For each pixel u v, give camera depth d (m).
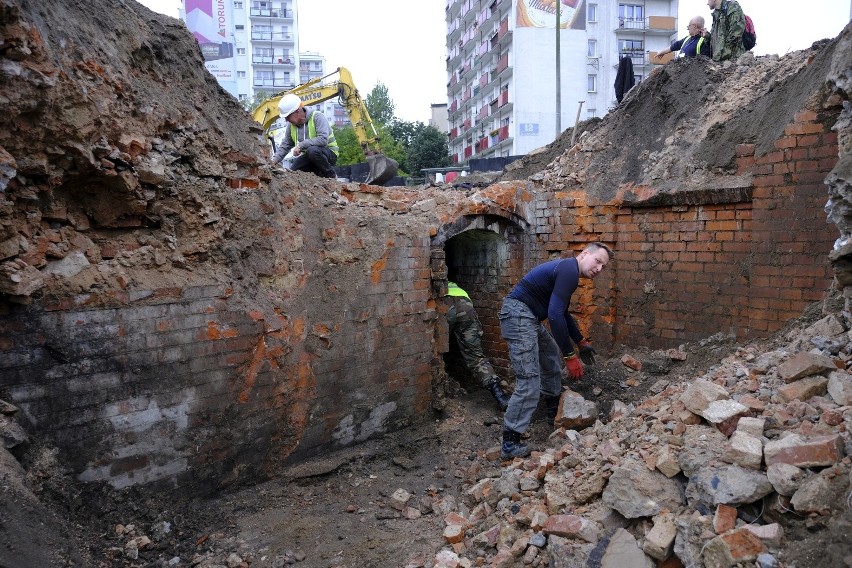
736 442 2.71
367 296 5.04
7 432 2.94
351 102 11.10
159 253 3.74
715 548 2.34
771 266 4.94
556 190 6.66
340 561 3.41
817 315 4.33
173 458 3.72
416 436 5.34
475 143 39.31
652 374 5.56
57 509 3.15
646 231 5.90
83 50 3.27
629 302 6.09
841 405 2.89
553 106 31.05
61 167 3.21
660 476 2.92
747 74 6.14
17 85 2.84
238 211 4.20
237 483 4.15
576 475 3.36
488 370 6.06
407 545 3.54
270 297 4.35
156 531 3.51
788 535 2.34
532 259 6.60
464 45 40.59
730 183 5.18
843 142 3.78
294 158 6.79
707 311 5.46
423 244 5.48
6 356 3.03
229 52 32.84
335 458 4.76
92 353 3.33
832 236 4.55
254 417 4.18
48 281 3.17
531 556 2.92
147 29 4.03
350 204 5.37
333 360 4.79
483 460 4.86
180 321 3.70
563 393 5.14
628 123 6.73
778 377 3.32
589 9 31.12
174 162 3.82
